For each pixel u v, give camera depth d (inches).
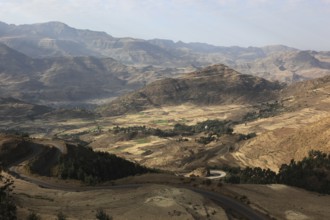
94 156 6501.0
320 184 5728.3
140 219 3548.2
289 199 4790.8
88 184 5270.7
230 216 3934.5
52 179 5452.8
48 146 6560.0
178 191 4347.9
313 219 4156.0
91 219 3440.0
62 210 3794.3
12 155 6190.9
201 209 3890.3
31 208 3686.0
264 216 4089.6
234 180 6727.4
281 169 7012.8
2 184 4633.4
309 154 7185.0
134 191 4554.6
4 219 3009.4
